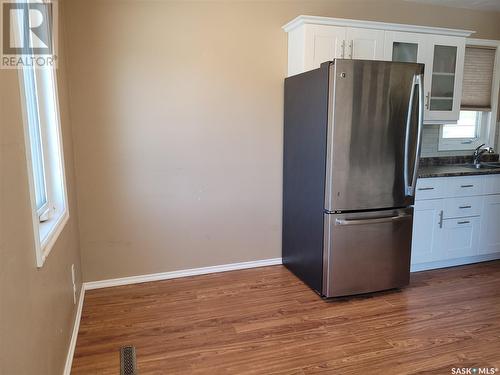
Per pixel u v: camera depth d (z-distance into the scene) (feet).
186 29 9.57
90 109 9.15
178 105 9.78
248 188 10.75
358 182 8.62
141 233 9.99
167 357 6.79
